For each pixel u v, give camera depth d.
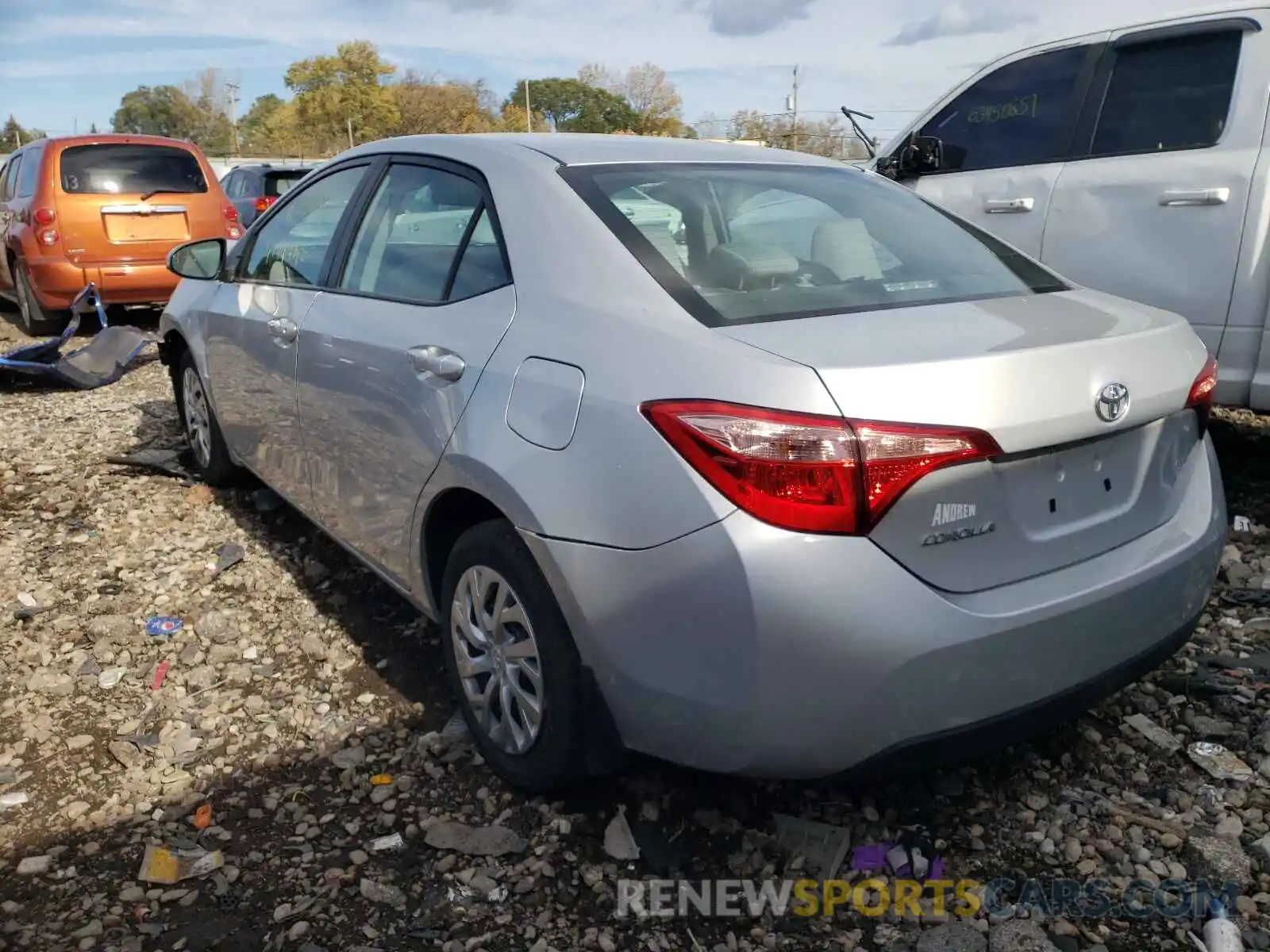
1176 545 2.51
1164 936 2.27
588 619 2.30
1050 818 2.65
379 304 3.20
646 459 2.16
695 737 2.20
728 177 3.03
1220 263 4.33
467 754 2.93
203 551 4.35
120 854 2.57
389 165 3.50
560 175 2.81
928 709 2.09
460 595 2.78
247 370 4.09
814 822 2.61
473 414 2.61
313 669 3.43
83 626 3.71
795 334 2.22
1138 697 3.16
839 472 1.99
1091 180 4.76
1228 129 4.40
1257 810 2.66
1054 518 2.27
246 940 2.29
